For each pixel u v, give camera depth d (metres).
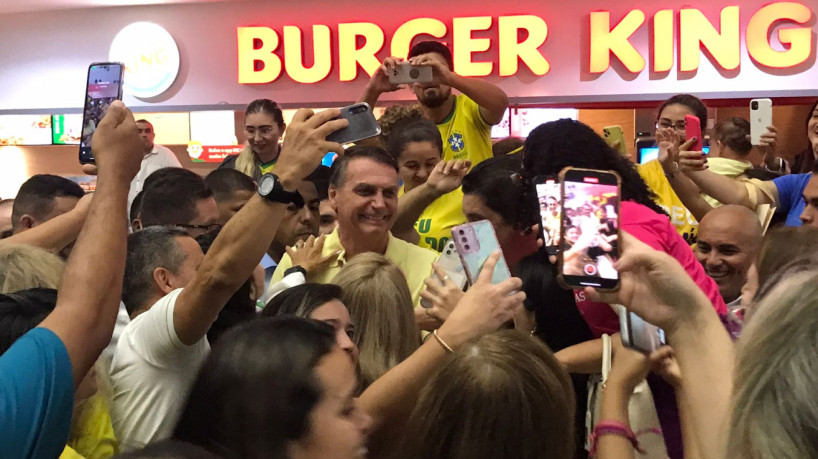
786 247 1.42
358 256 1.83
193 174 2.52
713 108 6.72
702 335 1.07
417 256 2.42
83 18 7.71
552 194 1.60
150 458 0.78
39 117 7.84
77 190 2.86
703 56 6.64
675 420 1.63
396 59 3.12
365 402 1.38
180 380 1.51
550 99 6.86
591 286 1.16
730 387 1.02
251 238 1.41
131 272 1.76
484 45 6.83
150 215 2.41
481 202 2.19
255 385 0.90
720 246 1.98
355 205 2.30
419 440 1.21
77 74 7.79
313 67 7.18
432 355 1.39
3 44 7.89
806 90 6.52
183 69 7.51
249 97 7.40
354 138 1.63
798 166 4.20
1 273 1.58
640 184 1.92
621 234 1.17
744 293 1.49
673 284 1.08
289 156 1.43
